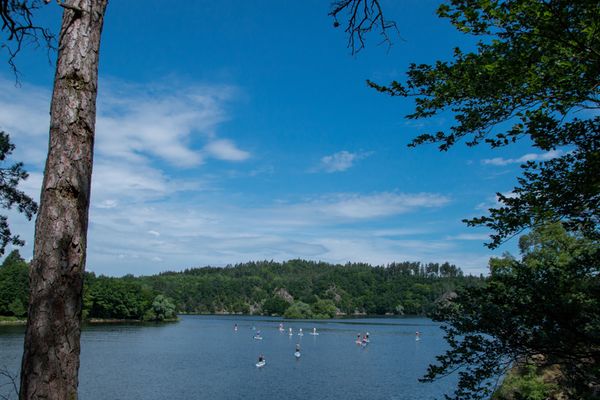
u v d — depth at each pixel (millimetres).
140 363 52750
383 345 81750
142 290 139000
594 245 10164
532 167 7707
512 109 7734
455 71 7527
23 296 96875
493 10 6812
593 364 7434
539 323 7582
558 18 6398
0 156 16359
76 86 5109
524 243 20203
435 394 38219
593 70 6742
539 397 18172
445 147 8445
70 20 5227
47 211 4820
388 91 8367
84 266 4973
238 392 38531
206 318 176875
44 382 4465
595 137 7012
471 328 8148
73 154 4984
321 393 38656
